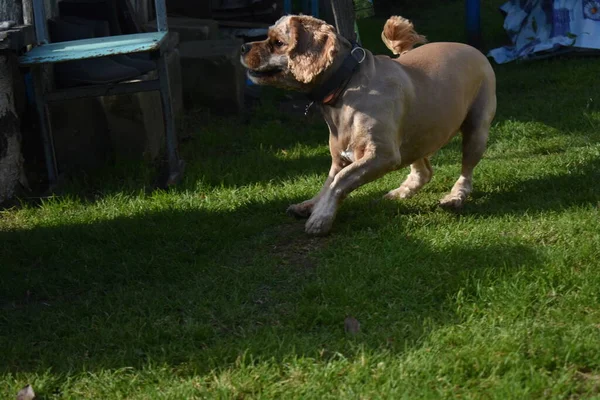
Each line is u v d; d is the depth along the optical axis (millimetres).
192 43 9414
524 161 6492
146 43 6168
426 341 3684
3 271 4902
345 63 4863
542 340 3582
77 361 3783
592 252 4453
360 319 3992
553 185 5723
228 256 4914
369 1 9562
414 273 4379
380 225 5176
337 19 8320
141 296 4438
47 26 7059
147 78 7480
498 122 7883
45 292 4621
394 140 4961
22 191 6301
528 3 11258
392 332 3816
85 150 6863
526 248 4598
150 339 3936
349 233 5117
